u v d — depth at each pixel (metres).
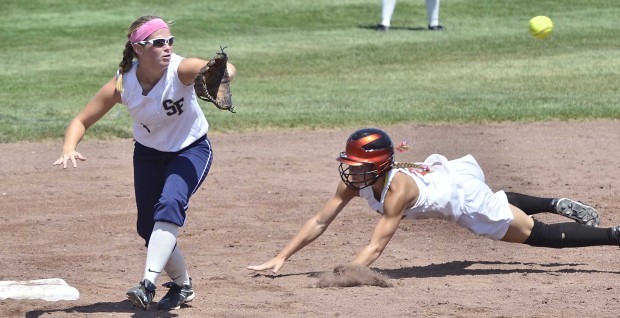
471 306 16.34
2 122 42.78
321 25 82.12
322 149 36.44
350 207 26.80
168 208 15.43
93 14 85.44
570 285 18.14
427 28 80.44
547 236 18.97
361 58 65.88
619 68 58.84
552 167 32.16
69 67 63.03
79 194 28.92
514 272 19.48
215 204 27.30
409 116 42.88
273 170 32.44
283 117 43.34
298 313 16.03
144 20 15.24
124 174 32.12
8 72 61.16
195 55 67.50
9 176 31.81
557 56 64.75
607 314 15.78
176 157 16.06
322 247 22.23
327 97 50.16
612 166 32.38
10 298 17.33
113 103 16.09
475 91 51.44
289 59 65.62
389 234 18.34
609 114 43.28
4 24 80.62
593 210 19.00
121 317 16.00
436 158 19.11
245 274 19.66
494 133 39.12
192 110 15.99
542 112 43.56
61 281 18.58
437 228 23.98
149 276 15.33
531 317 15.60
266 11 87.44
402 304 16.55
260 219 25.44
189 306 16.73
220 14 85.88
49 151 36.50
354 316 15.77
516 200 19.34
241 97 50.59
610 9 86.56
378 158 17.80
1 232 24.12
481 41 72.44
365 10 88.81
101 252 22.05
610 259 20.66
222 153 35.88
